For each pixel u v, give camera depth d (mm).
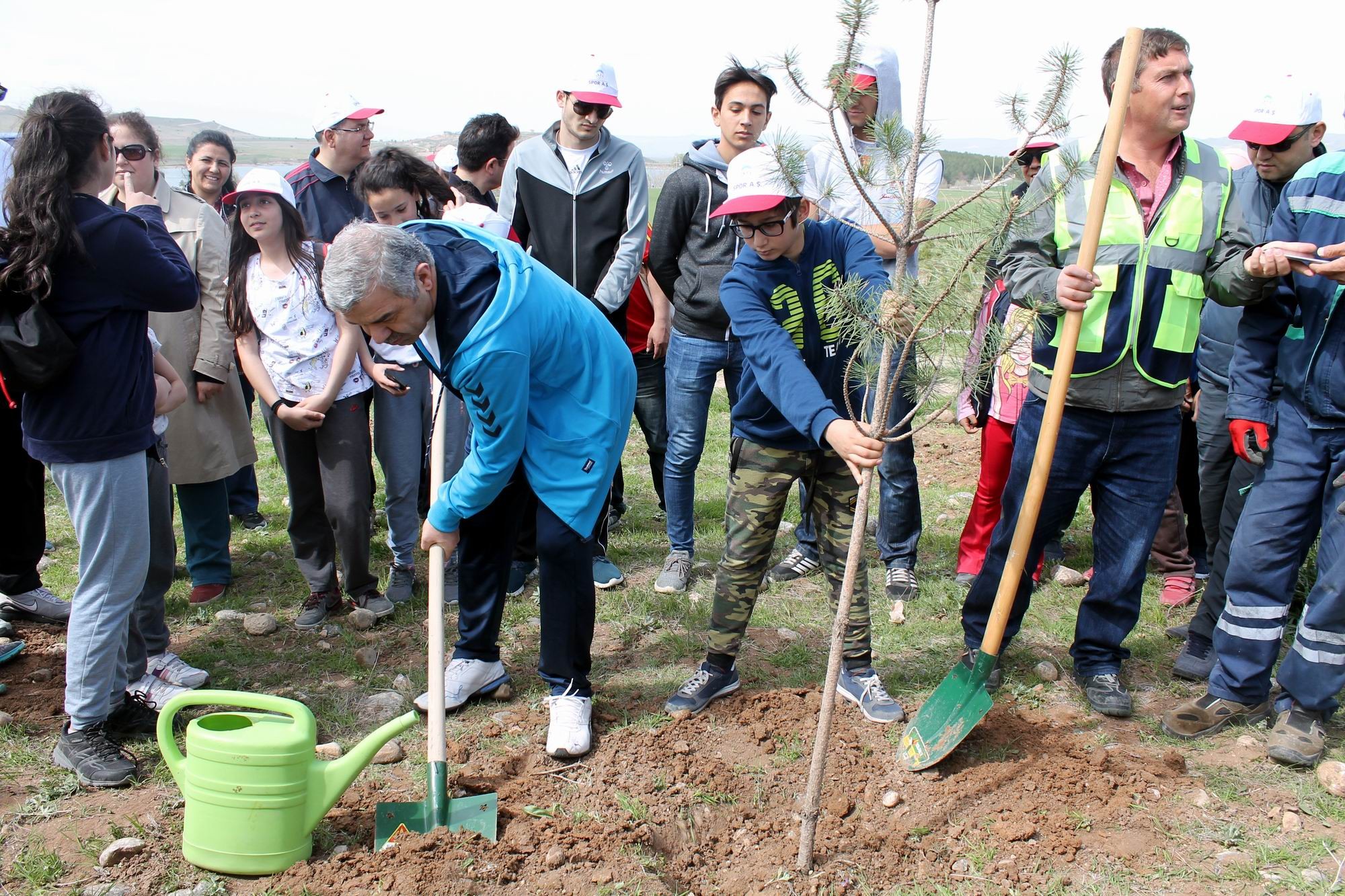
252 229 3943
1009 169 2596
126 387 3002
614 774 3279
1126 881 2812
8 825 2918
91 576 3086
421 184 4148
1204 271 3367
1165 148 3354
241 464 4586
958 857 2932
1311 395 3281
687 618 4480
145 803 3053
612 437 3322
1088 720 3678
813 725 3588
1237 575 3498
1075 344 3105
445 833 2822
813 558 5008
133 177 4152
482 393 2955
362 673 3965
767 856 2912
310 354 4016
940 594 4738
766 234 3016
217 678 3904
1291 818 3037
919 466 6840
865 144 4207
